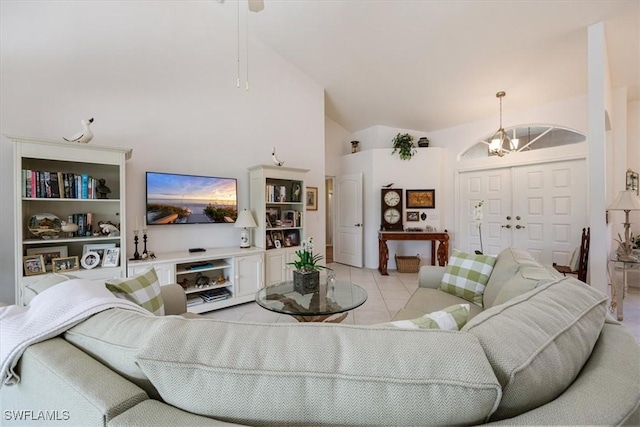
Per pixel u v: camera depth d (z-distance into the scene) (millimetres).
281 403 545
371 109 4898
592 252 2598
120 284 1429
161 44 3109
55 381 658
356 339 611
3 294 2365
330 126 5766
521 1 2492
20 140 2105
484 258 2148
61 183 2367
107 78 2803
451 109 4543
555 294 900
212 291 3207
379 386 528
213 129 3479
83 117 2688
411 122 5156
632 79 3320
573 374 650
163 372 581
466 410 517
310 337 625
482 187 4867
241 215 3418
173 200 3145
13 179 2271
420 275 2463
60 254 2432
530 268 1643
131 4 2932
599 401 550
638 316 2801
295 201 3930
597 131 2574
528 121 4266
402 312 1866
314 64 4078
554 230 4141
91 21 2721
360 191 5406
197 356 591
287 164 4180
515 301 852
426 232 4746
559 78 3502
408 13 2846
